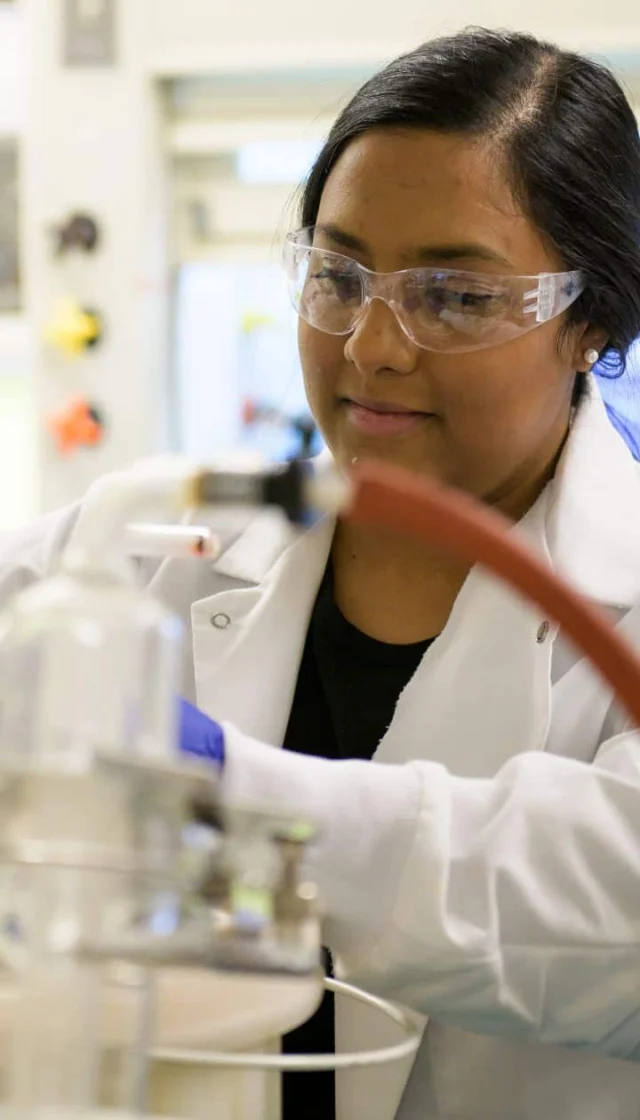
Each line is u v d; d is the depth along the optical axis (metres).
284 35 3.09
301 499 0.63
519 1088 1.25
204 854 0.61
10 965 0.61
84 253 3.20
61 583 0.68
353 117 1.31
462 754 1.34
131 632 0.66
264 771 0.98
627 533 1.42
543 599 0.60
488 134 1.26
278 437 3.09
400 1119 1.26
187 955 0.61
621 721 1.32
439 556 1.39
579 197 1.31
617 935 1.04
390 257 1.25
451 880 1.02
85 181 3.20
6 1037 0.62
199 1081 0.77
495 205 1.25
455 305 1.25
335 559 1.44
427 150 1.25
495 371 1.26
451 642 1.36
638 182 1.41
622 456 1.48
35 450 3.25
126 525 0.69
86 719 0.65
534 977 1.05
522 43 1.37
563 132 1.31
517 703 1.33
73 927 0.60
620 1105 1.25
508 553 0.60
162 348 3.24
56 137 3.20
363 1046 1.23
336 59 3.08
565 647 1.37
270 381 3.18
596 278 1.34
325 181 1.38
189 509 0.65
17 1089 0.61
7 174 3.29
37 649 0.66
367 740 1.39
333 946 1.02
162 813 0.60
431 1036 1.26
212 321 3.25
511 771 1.10
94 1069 0.61
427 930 1.00
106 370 3.21
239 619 1.45
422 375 1.26
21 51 3.25
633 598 1.39
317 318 1.31
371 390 1.27
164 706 0.67
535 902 1.03
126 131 3.17
